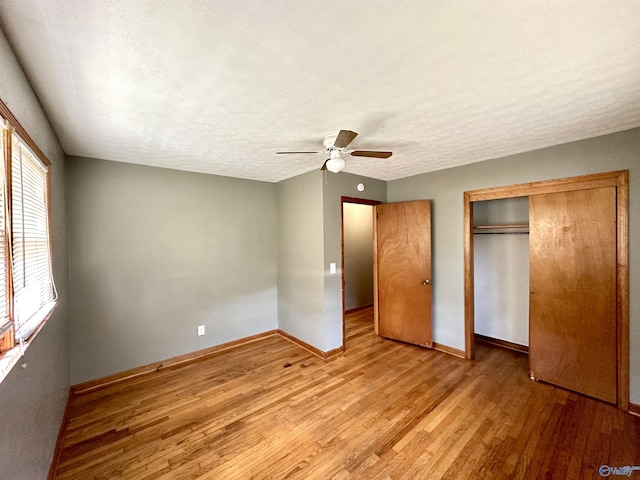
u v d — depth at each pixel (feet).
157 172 10.75
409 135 7.89
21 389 4.29
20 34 3.78
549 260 9.18
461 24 3.79
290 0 3.35
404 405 8.18
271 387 9.27
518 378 9.70
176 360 11.17
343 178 12.14
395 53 4.38
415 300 12.59
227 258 12.62
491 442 6.68
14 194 4.25
